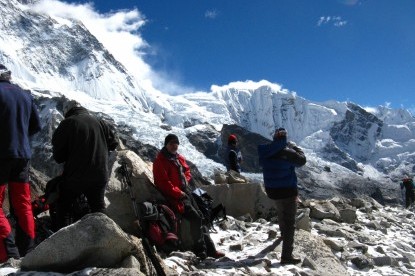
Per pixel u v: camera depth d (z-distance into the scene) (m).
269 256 5.53
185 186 5.72
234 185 7.95
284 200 5.41
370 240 7.35
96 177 4.81
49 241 3.81
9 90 4.45
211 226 6.70
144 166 6.34
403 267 6.18
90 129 4.83
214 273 4.74
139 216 5.18
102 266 3.85
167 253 5.18
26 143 4.50
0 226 4.23
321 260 5.62
